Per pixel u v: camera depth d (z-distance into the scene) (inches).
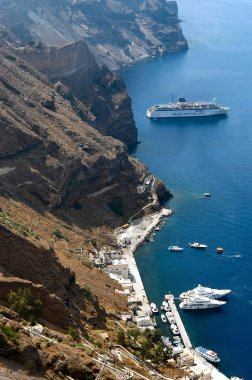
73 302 6722.4
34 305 5502.0
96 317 6786.4
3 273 6072.8
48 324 5536.4
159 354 6574.8
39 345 4569.4
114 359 5546.3
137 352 6392.7
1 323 4522.6
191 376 6491.1
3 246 6304.1
